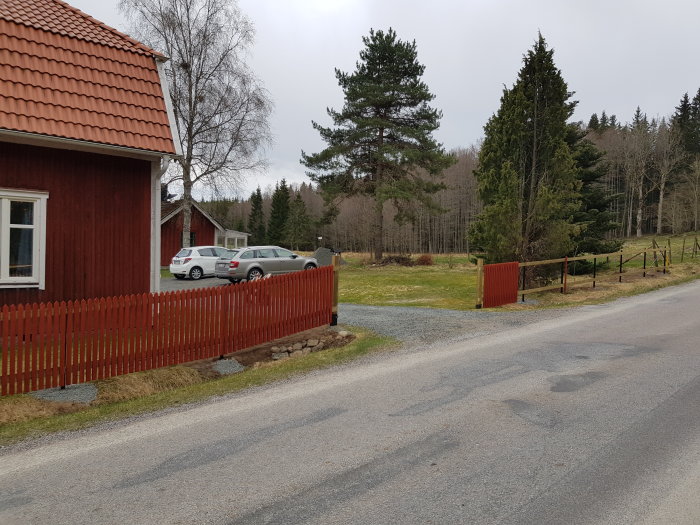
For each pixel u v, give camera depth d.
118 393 6.86
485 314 12.48
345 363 7.99
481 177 16.64
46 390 6.76
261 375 7.43
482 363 7.64
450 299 16.55
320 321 10.75
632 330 9.98
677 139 61.69
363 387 6.60
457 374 7.06
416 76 30.80
